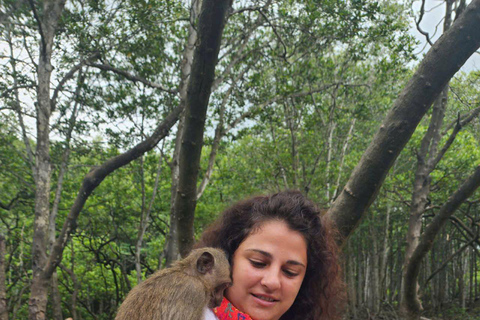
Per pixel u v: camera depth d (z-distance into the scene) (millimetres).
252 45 13688
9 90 11828
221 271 2475
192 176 4867
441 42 3236
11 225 18938
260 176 17344
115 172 17859
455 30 3207
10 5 8898
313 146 17125
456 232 26953
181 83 10805
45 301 10383
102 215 18438
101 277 22438
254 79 12805
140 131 13227
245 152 17688
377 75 15023
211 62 3922
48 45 10547
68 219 9828
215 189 21500
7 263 17797
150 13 10047
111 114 12852
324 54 15234
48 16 10203
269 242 2303
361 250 29531
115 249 21469
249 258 2320
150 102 12867
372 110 17609
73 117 13234
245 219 2494
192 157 4648
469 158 18781
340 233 3424
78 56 11195
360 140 22516
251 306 2283
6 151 15211
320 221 2785
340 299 3168
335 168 17938
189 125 4379
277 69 13422
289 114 15844
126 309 2658
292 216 2395
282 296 2289
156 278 2738
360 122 20375
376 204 24094
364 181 3418
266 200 2533
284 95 12391
